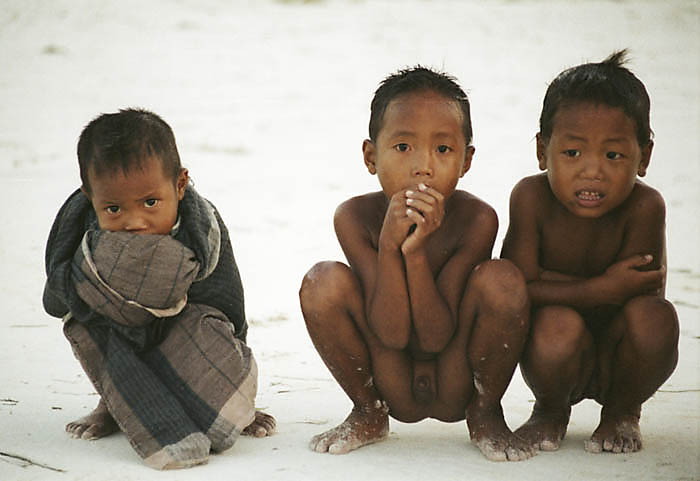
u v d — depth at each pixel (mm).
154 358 4629
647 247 4664
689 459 4367
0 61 20891
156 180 4469
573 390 4734
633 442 4496
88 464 4316
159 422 4375
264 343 6602
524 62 22375
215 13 26078
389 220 4285
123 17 24938
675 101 18984
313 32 24688
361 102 18484
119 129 4449
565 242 4723
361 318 4543
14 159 13781
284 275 8688
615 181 4445
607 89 4422
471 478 4121
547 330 4477
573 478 4113
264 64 21469
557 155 4496
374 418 4668
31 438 4672
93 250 4500
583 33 25672
